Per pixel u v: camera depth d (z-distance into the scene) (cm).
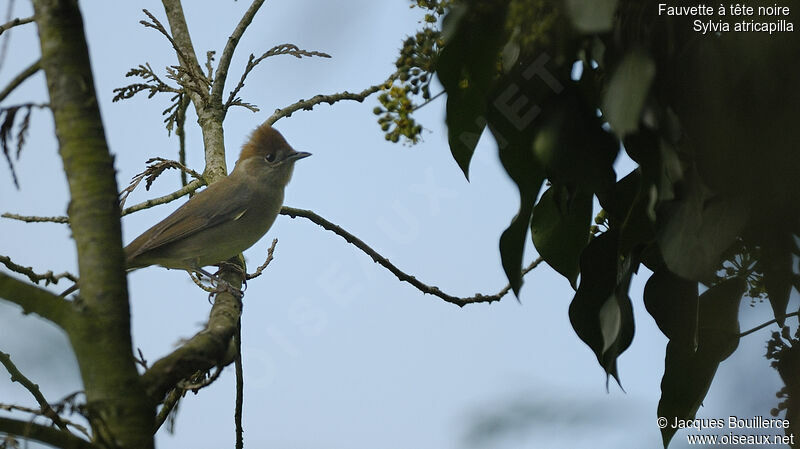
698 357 656
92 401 476
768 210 556
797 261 591
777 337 627
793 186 537
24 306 490
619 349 637
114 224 500
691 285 650
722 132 544
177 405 655
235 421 800
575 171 605
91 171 498
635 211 678
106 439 471
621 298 638
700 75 543
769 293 618
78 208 497
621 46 553
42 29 498
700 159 559
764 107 531
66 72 496
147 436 482
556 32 583
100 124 506
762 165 541
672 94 558
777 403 611
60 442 472
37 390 686
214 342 585
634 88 528
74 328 484
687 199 566
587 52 596
